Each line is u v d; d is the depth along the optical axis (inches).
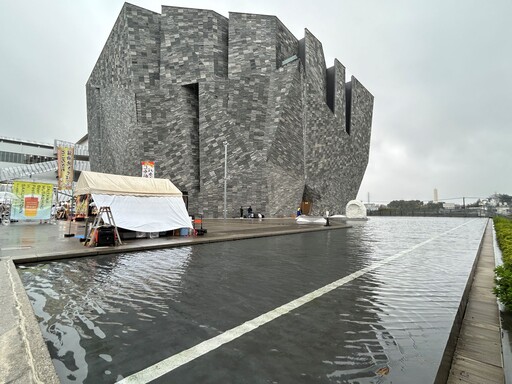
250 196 1190.9
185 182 1242.0
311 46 1451.8
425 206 2071.9
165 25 1280.8
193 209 1234.6
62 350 107.2
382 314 144.9
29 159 2497.5
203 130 1229.7
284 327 129.3
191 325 131.2
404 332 123.4
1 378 83.7
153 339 116.7
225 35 1309.1
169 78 1268.5
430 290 187.8
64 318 138.9
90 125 1856.5
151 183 469.4
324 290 187.9
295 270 247.8
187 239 431.2
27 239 414.6
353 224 994.7
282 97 1224.2
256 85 1240.2
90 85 1857.8
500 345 122.0
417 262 287.7
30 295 174.2
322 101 1513.3
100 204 401.4
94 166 1747.0
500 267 172.9
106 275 226.4
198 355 103.8
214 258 304.2
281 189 1249.4
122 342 113.9
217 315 143.8
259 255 325.4
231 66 1250.6
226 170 1135.0
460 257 317.1
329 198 1604.3
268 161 1187.9
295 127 1285.7
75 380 87.4
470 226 888.3
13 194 689.0
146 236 458.6
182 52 1263.5
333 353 105.2
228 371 93.0
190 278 218.1
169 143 1263.5
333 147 1627.7
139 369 94.1
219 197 1206.9
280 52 1336.1
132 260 290.5
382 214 2084.2
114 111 1460.4
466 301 183.5
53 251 307.6
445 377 97.1
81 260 287.9
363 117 2047.2
